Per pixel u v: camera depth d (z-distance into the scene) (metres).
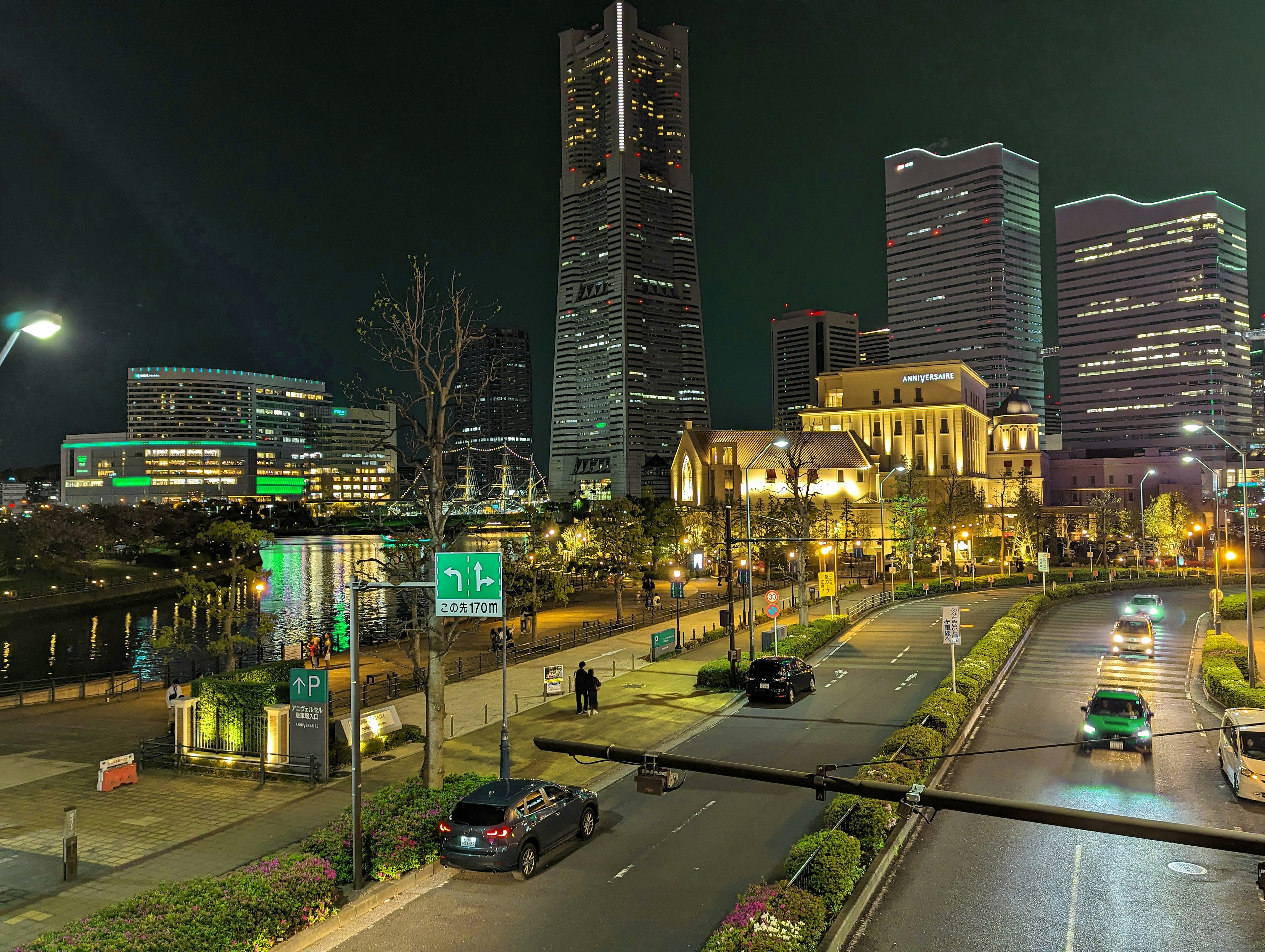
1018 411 146.00
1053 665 43.00
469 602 18.39
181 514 160.00
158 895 14.06
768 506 113.12
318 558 175.00
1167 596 74.12
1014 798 22.19
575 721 31.31
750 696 34.75
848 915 15.09
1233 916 15.50
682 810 21.88
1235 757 22.25
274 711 25.45
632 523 62.28
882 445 130.25
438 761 21.34
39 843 19.92
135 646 70.06
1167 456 153.62
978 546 110.94
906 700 34.25
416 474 27.23
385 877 17.45
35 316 10.57
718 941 13.29
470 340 24.92
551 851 18.66
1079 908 15.93
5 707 36.06
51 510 116.19
